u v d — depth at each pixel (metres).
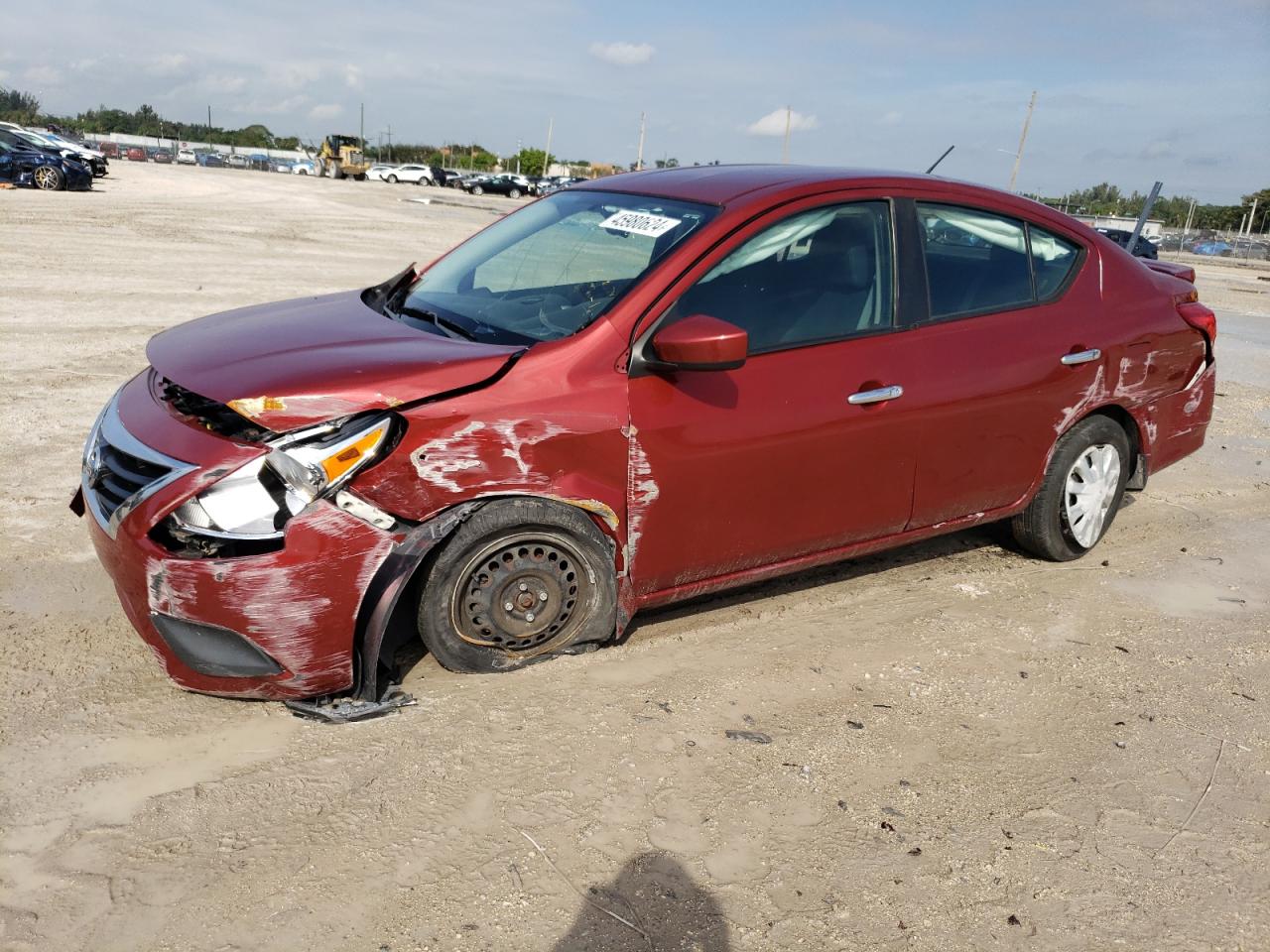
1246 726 3.36
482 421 3.01
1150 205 6.20
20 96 119.06
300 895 2.36
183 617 2.83
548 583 3.32
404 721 3.07
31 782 2.71
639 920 2.35
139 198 25.97
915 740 3.17
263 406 2.81
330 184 52.53
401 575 2.96
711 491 3.43
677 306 3.32
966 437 3.99
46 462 5.30
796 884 2.50
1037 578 4.54
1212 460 6.82
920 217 3.92
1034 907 2.46
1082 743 3.21
